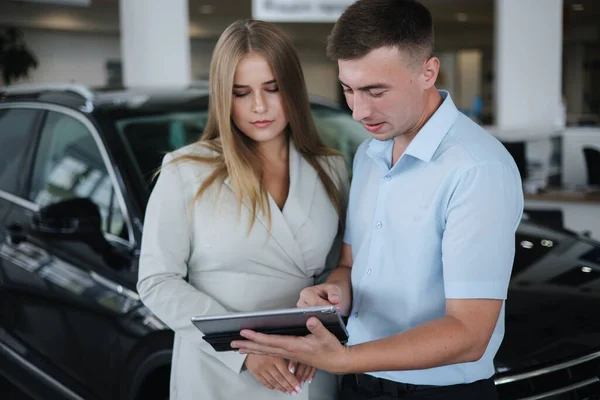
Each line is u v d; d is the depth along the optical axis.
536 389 1.94
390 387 1.57
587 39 16.56
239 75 1.63
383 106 1.38
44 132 3.00
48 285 2.66
